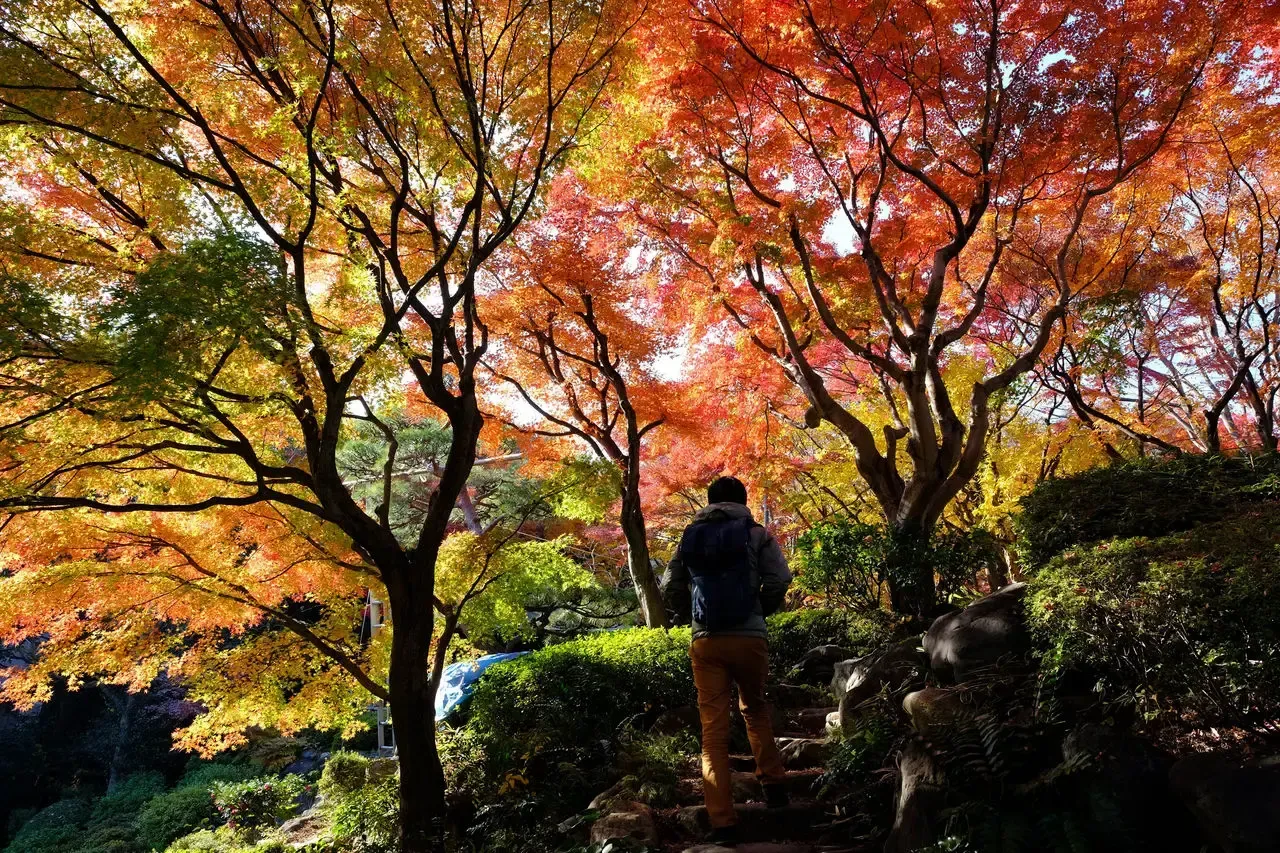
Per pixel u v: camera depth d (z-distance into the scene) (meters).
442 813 5.84
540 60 6.46
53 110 5.07
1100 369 11.54
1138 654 3.22
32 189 6.45
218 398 5.71
